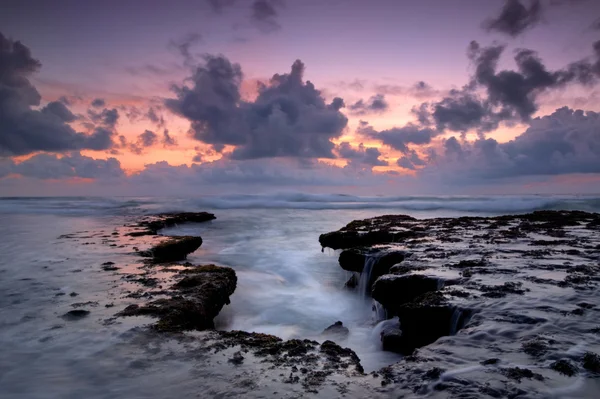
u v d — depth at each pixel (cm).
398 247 1173
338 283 1319
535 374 387
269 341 531
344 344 746
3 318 623
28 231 1838
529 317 543
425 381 393
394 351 681
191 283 837
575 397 346
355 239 1523
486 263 896
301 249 1861
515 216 2030
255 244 1994
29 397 394
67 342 528
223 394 390
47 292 773
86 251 1231
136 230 1845
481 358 435
